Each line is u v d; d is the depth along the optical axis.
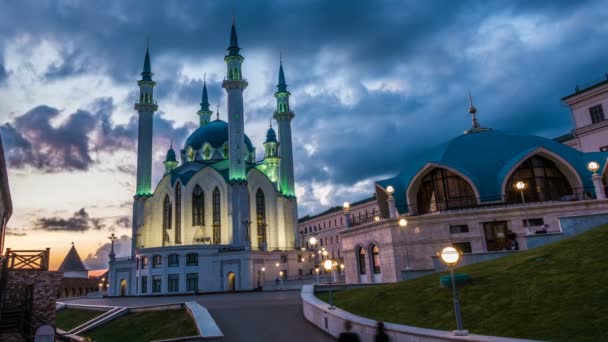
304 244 115.62
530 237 29.30
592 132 54.91
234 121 84.69
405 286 24.72
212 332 23.25
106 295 86.62
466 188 44.31
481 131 49.06
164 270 73.94
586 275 17.56
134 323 35.50
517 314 16.33
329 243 119.06
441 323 17.80
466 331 14.54
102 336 35.19
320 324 24.17
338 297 27.53
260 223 88.38
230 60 87.69
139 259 78.00
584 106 56.31
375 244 39.97
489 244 37.28
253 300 42.25
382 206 50.88
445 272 25.94
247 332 24.78
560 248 22.30
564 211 37.22
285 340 22.31
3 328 25.16
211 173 87.31
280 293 55.56
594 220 28.81
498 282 20.14
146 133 94.06
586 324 13.93
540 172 43.59
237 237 78.75
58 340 27.98
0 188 26.72
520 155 42.91
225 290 72.94
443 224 37.91
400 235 37.81
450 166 44.09
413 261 37.19
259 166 101.81
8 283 27.03
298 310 31.05
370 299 24.12
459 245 37.50
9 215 34.78
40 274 27.88
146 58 100.00
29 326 26.25
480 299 18.81
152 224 88.75
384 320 20.20
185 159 101.56
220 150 98.75
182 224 83.94
